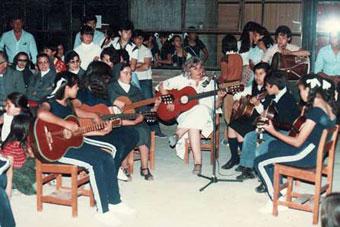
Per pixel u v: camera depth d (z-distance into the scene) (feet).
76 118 14.78
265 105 18.25
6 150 16.34
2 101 20.36
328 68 23.45
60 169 14.90
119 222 14.60
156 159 21.09
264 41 22.15
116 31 23.85
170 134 25.76
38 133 13.94
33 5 28.25
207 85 19.45
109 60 19.52
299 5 26.12
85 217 14.96
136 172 19.24
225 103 22.85
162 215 15.15
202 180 18.34
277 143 15.62
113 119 15.62
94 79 16.35
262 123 14.70
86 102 16.31
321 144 14.17
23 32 24.76
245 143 17.98
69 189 16.42
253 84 19.26
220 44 27.43
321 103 14.55
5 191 13.29
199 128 18.93
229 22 27.04
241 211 15.49
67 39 28.19
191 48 26.66
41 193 15.29
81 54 22.24
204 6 26.96
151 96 24.82
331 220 7.77
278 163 15.12
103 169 14.79
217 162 20.13
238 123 18.97
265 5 26.58
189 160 20.95
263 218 14.98
